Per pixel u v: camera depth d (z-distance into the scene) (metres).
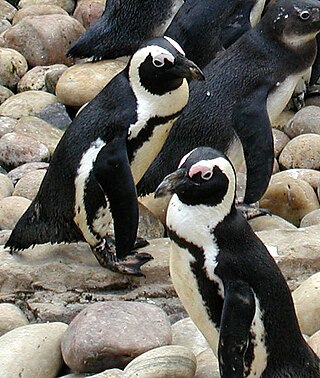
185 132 15.56
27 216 14.27
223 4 19.67
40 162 18.62
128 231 13.31
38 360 12.20
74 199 13.55
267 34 15.88
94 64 20.92
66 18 23.09
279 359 10.73
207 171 10.35
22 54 22.83
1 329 13.46
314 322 12.63
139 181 14.79
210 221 10.50
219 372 11.07
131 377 11.20
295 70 15.92
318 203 17.02
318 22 15.55
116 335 12.01
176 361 11.35
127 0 21.03
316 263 14.25
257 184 15.44
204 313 10.85
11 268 14.35
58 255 14.58
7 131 19.75
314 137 18.44
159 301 14.16
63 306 14.03
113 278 14.24
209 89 15.73
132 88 13.25
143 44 13.18
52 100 20.70
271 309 10.55
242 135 15.47
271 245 14.47
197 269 10.62
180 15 19.95
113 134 13.21
